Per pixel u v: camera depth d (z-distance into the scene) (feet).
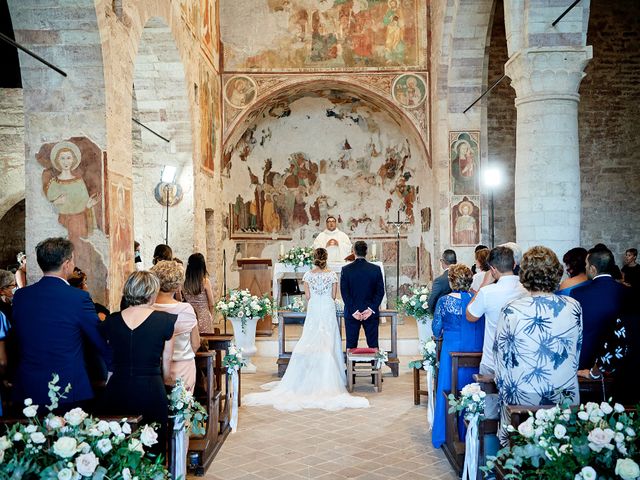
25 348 16.66
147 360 16.97
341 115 72.95
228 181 66.18
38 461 12.11
